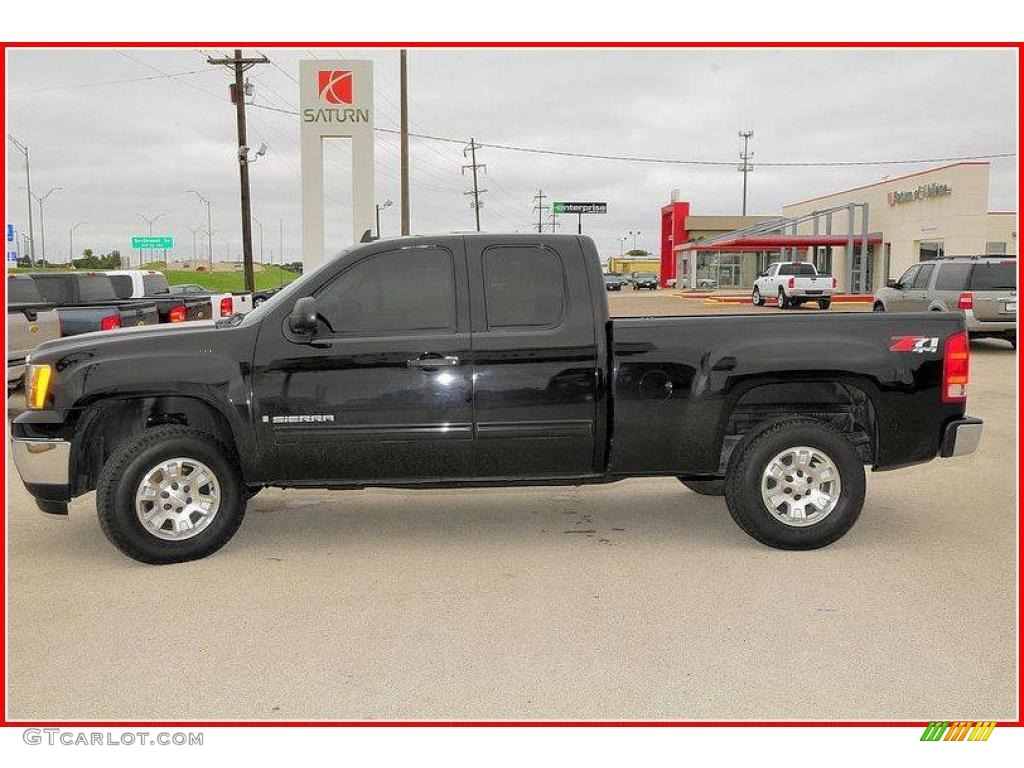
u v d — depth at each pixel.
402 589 5.41
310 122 29.77
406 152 36.25
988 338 18.89
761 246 49.34
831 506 6.04
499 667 4.31
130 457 5.83
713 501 7.55
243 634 4.74
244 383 5.95
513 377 6.04
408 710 3.91
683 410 6.07
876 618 4.86
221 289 70.81
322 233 30.06
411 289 6.11
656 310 37.19
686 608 5.04
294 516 7.18
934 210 39.62
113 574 5.77
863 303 40.31
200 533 6.00
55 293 15.91
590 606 5.08
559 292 6.13
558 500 7.64
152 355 5.95
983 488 7.91
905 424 6.12
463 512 7.25
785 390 6.63
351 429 6.01
